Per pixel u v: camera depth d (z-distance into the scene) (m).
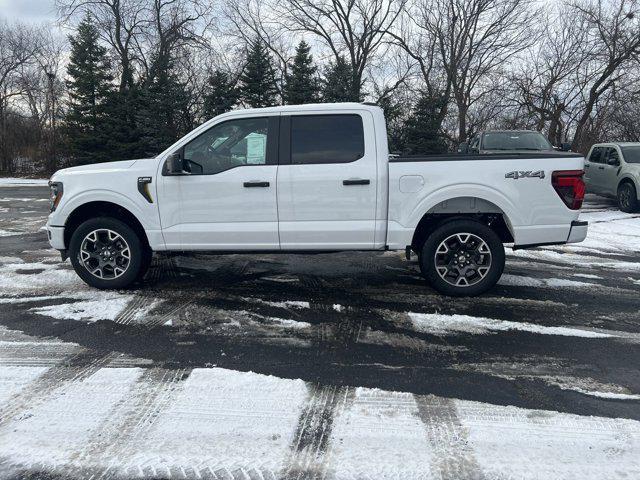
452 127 28.42
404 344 4.00
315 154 4.88
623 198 12.13
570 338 4.14
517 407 3.05
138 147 26.11
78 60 26.86
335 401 3.11
